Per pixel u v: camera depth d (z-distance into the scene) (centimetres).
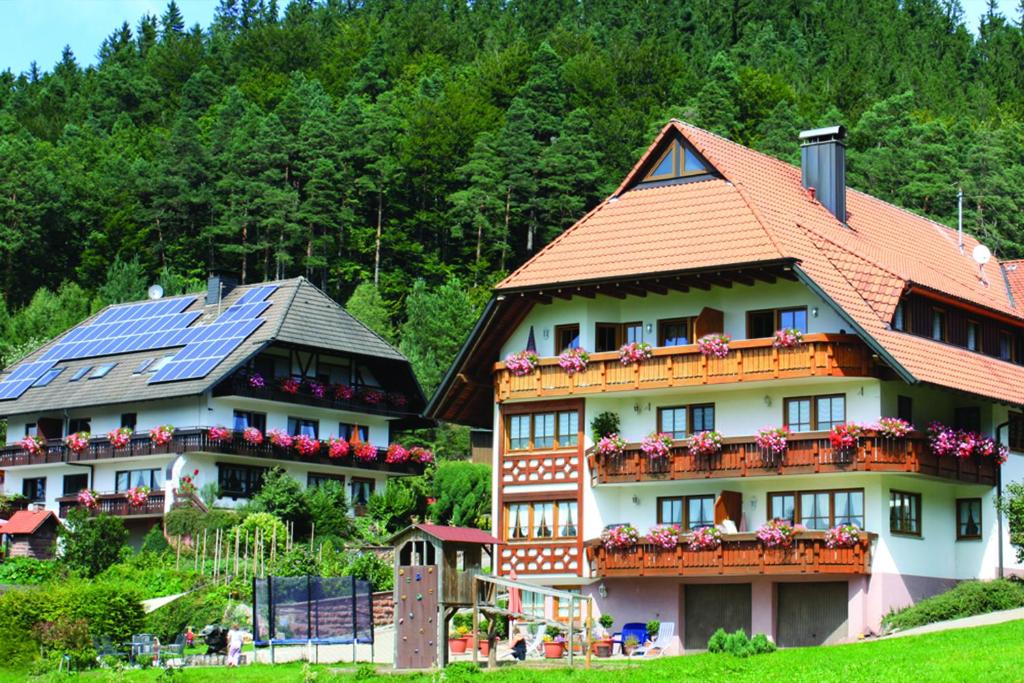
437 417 5972
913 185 12075
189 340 8050
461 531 4250
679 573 5144
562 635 4947
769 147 14012
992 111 16775
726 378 5147
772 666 3747
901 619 4866
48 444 8000
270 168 14625
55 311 12444
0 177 14512
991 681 3228
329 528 7156
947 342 5466
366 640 4606
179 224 14700
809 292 5178
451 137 14962
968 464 5197
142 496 7400
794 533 4981
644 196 5659
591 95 16475
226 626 5550
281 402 7662
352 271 13788
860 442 4944
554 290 5428
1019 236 11894
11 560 6881
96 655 4788
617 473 5316
